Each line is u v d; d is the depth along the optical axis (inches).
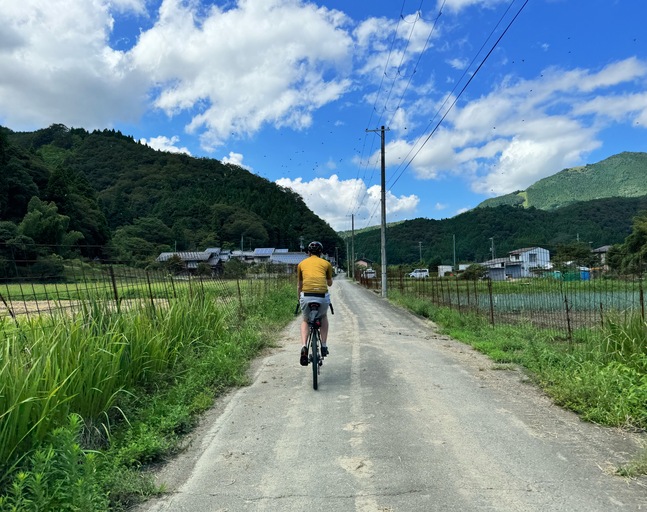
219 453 153.9
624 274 443.2
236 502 120.2
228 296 486.9
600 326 286.7
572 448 152.8
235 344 312.7
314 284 246.5
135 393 194.4
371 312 682.8
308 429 173.6
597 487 124.8
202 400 207.0
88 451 130.0
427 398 212.2
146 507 119.0
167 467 144.4
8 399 122.6
